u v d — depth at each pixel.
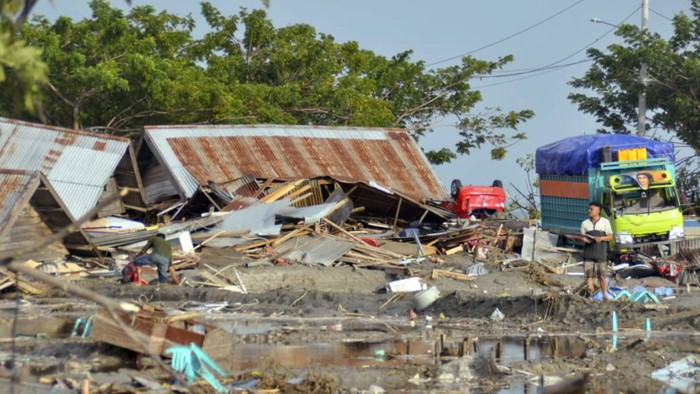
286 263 47.84
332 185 59.62
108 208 53.34
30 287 38.56
